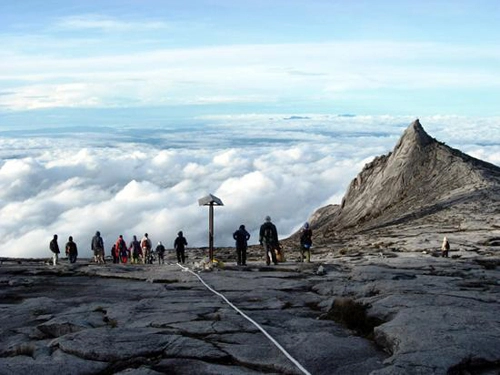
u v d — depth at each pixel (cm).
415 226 4881
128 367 941
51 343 1083
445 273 2056
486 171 6619
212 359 977
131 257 4084
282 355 967
